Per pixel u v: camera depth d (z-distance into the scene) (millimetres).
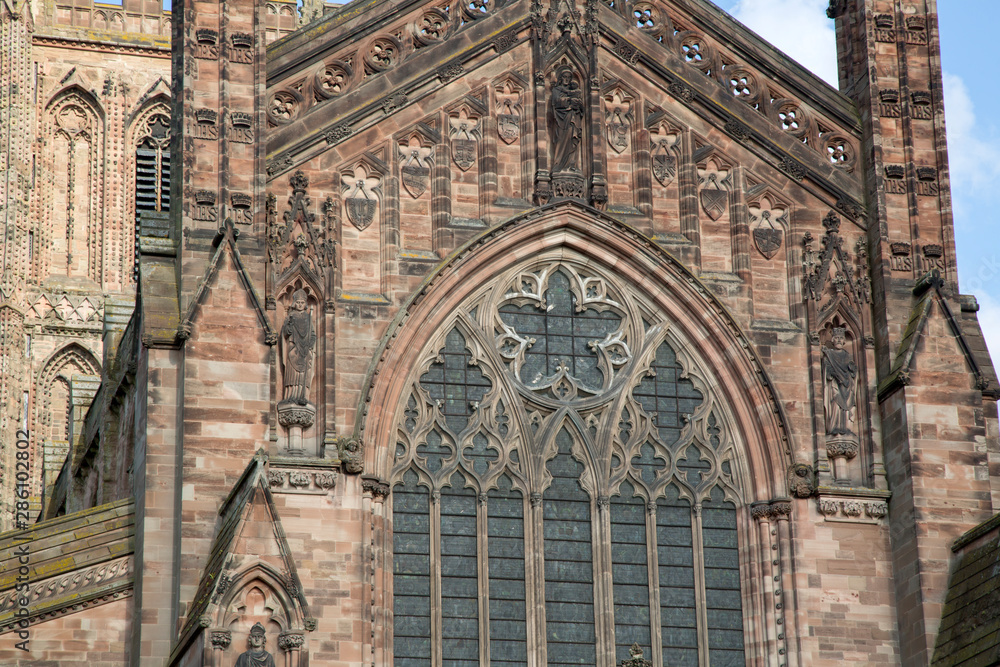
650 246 112688
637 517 109062
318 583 101312
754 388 111062
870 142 117000
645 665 99062
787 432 110250
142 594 98750
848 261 114938
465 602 105188
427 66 113562
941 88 118188
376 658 101500
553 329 111625
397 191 110688
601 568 106938
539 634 105000
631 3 118188
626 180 114938
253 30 109312
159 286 104250
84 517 103500
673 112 116438
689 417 111062
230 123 107188
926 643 104750
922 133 117312
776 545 108438
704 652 106625
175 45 109188
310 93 110875
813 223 115812
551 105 114625
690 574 108375
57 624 100250
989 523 104750
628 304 112812
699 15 118500
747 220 115062
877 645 107062
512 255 111500
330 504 102812
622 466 109688
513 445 108688
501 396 109438
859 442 111438
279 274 106250
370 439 105062
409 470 106938
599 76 115938
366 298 107875
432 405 108250
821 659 106188
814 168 116688
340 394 105438
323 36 111812
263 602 92250
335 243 108250
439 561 105438
